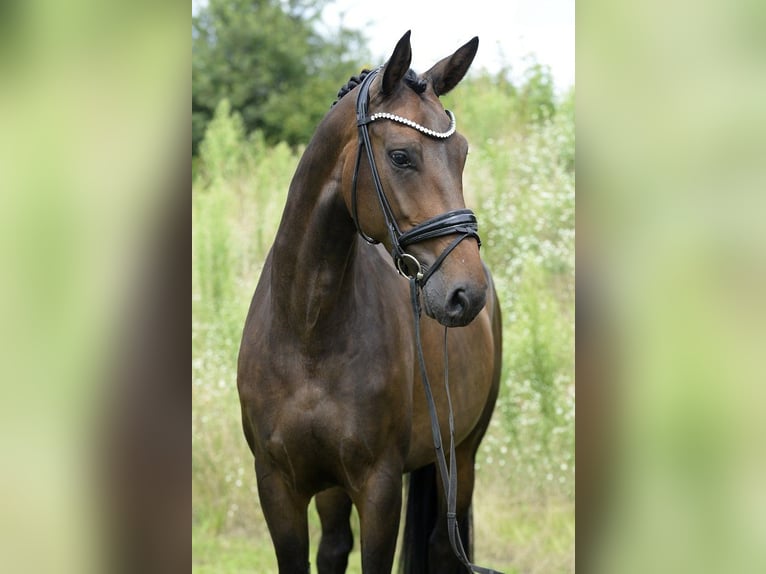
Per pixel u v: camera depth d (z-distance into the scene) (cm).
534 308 616
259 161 838
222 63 1305
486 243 682
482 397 420
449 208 270
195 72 1283
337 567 388
